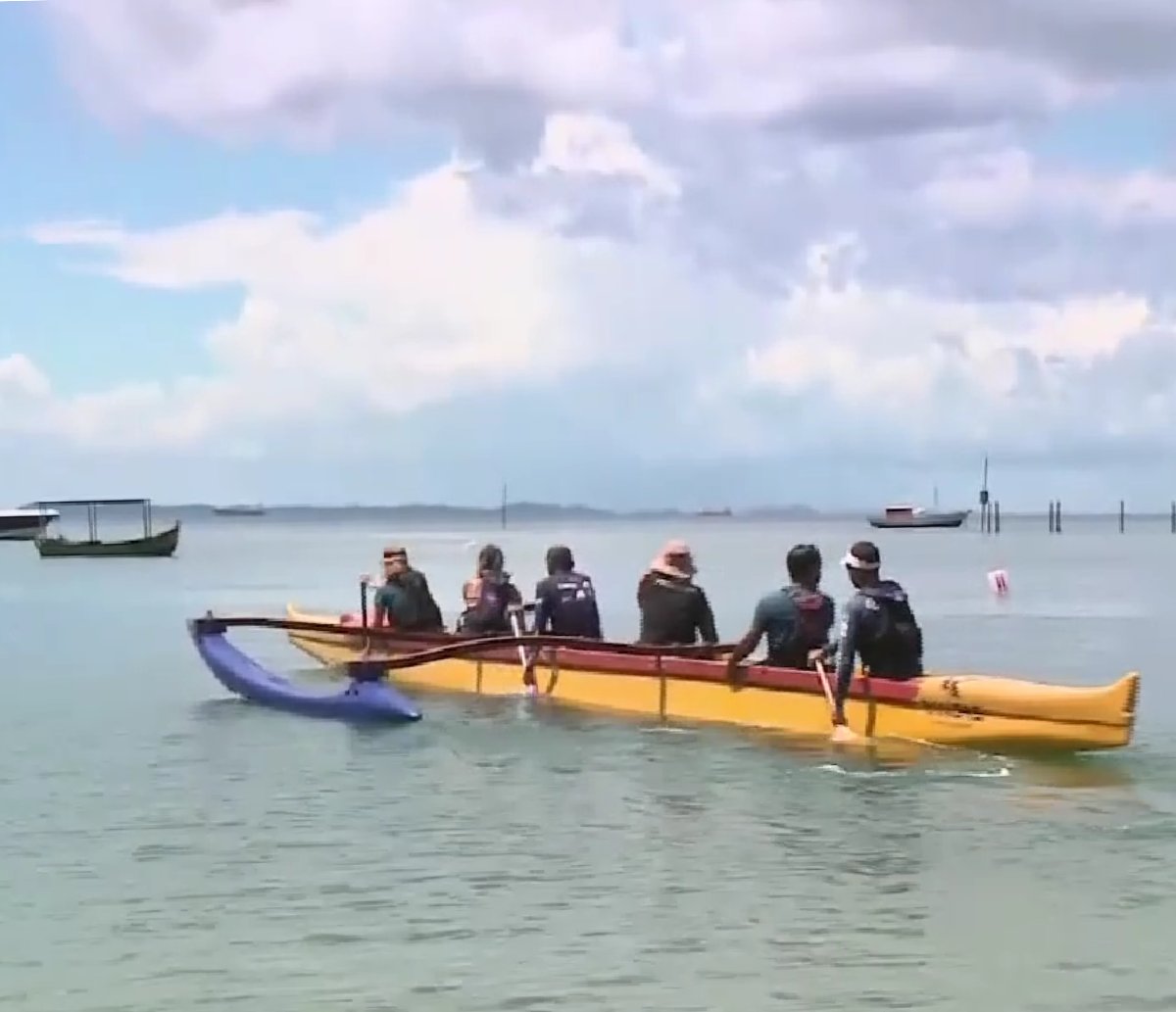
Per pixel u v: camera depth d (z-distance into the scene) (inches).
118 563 2842.0
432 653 600.4
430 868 355.6
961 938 301.0
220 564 2790.4
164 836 390.9
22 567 2623.0
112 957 291.3
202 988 274.7
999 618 1258.6
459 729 561.0
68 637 1063.6
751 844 376.8
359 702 587.8
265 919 315.0
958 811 410.9
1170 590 1718.8
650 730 549.6
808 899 327.3
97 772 483.5
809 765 475.5
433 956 291.0
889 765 473.7
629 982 276.4
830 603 538.9
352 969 283.9
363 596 703.7
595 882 342.6
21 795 444.1
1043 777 455.5
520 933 304.7
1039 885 338.3
